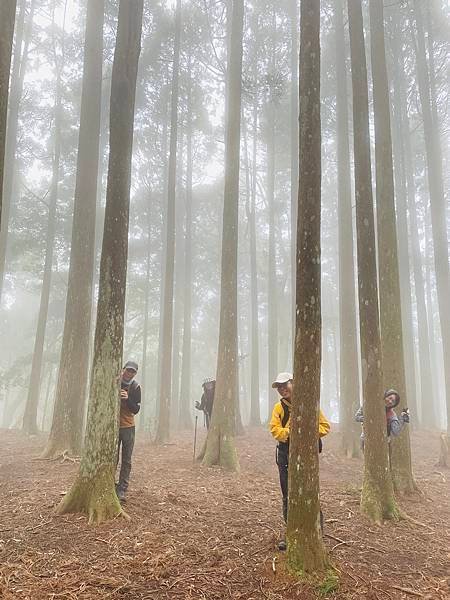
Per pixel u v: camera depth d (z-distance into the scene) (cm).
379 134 809
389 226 780
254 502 652
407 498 701
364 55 721
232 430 954
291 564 399
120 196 610
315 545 405
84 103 1129
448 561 465
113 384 572
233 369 997
